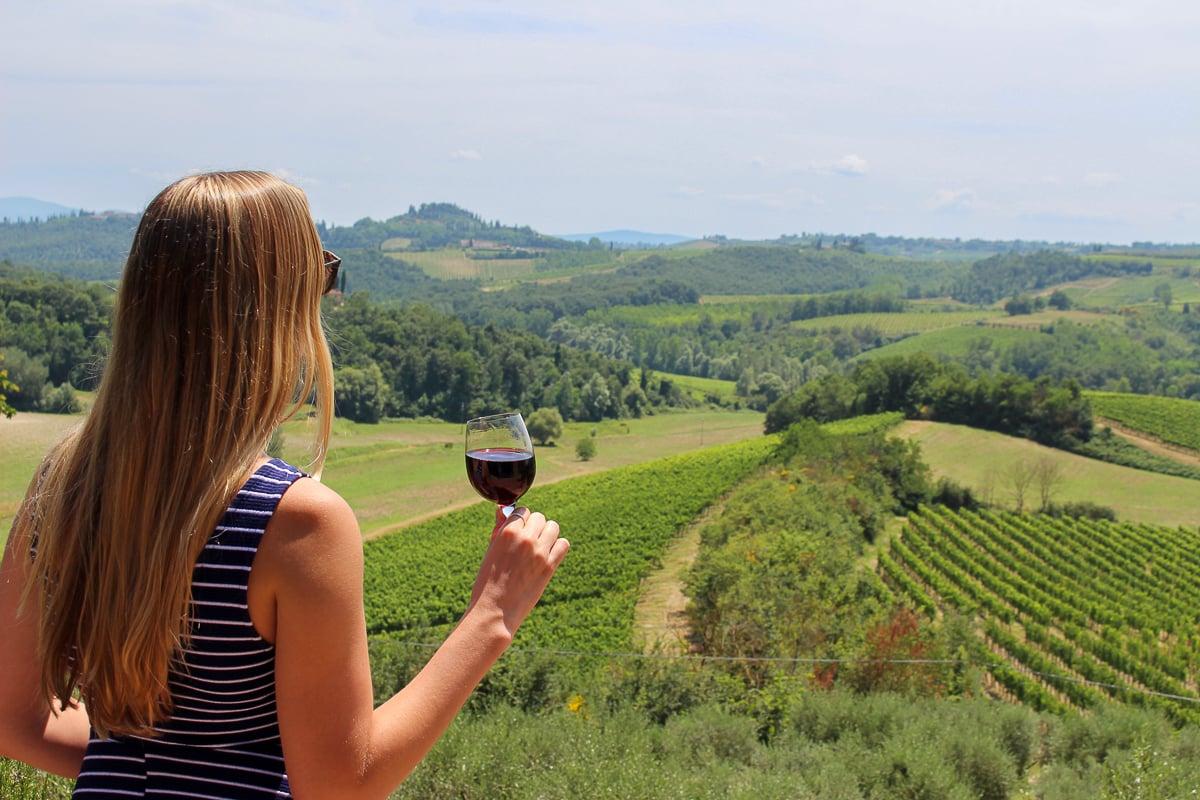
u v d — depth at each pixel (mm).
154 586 1138
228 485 1176
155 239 1215
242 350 1207
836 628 23703
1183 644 33188
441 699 1312
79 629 1216
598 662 18891
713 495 56625
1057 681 27328
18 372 50281
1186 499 65250
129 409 1182
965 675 19328
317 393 1378
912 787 8273
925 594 36500
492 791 6258
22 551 1318
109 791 1271
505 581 1433
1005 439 76688
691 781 6973
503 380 102750
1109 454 73000
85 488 1216
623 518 51688
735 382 146500
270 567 1164
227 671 1192
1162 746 10555
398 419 91125
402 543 50219
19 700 1372
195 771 1248
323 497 1224
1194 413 82062
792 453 62000
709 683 15078
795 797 7328
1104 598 38531
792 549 31547
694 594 32312
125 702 1210
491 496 1960
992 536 47969
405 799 6047
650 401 117688
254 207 1251
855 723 11672
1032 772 10781
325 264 1426
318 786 1210
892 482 56812
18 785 3119
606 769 6711
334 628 1191
